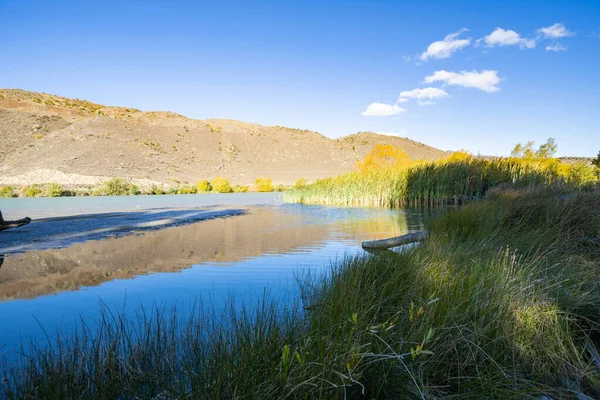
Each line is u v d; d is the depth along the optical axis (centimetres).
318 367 179
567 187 855
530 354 225
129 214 1230
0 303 342
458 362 210
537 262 360
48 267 484
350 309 239
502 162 1600
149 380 195
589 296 272
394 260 386
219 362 190
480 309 248
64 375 185
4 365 217
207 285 402
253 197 2448
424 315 232
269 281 418
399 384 193
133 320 294
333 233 801
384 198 1652
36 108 9600
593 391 199
